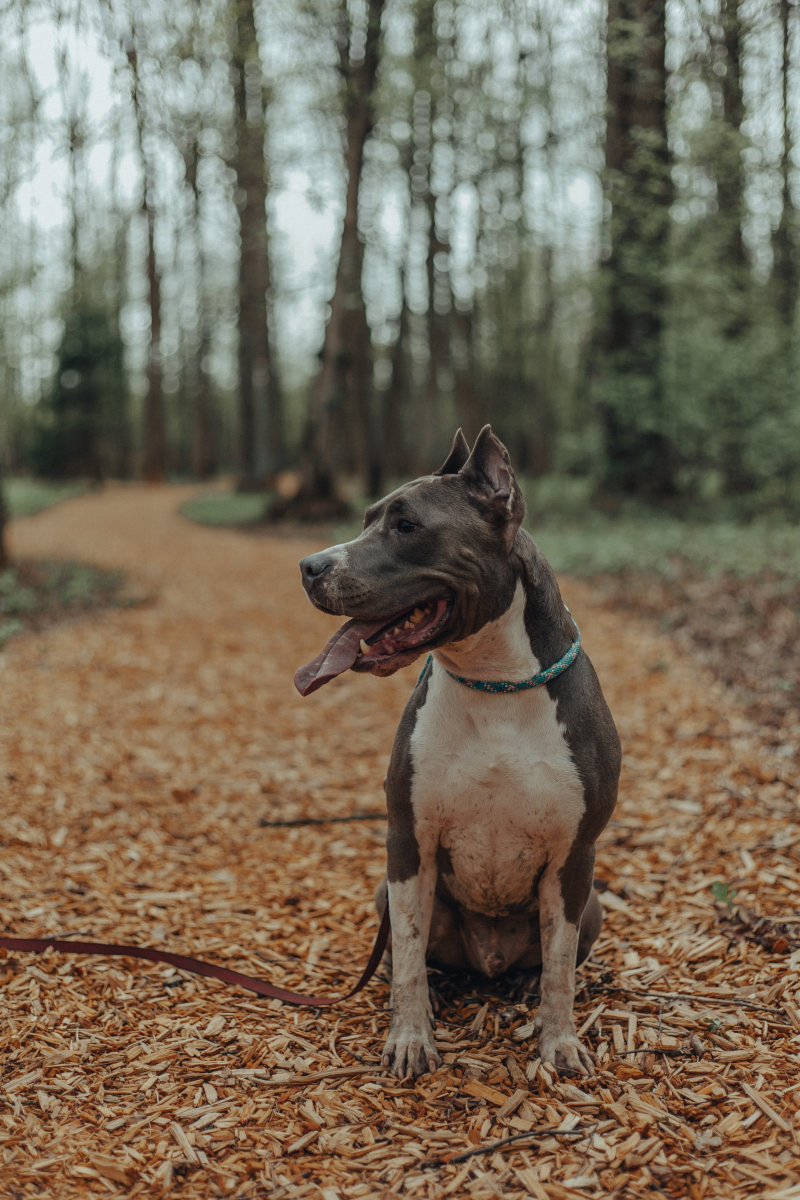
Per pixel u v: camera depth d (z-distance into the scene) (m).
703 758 5.20
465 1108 2.46
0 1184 2.13
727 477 15.18
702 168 13.02
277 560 14.95
